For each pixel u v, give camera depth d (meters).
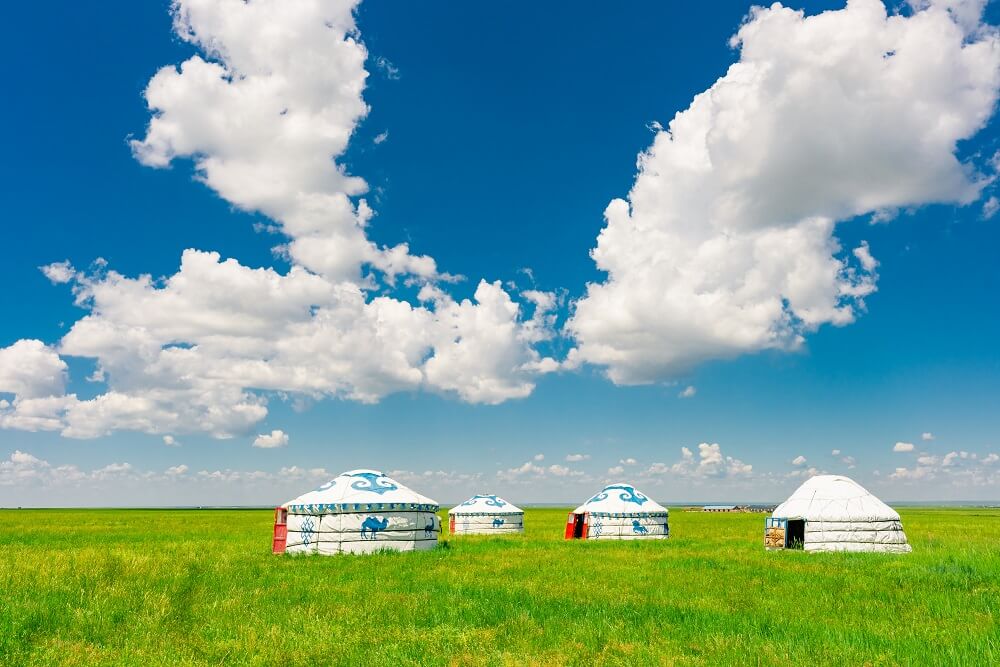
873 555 27.52
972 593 16.86
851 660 10.53
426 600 15.71
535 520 88.25
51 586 16.53
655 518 40.25
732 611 14.48
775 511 32.88
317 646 11.30
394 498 29.62
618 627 12.86
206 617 13.64
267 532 49.81
